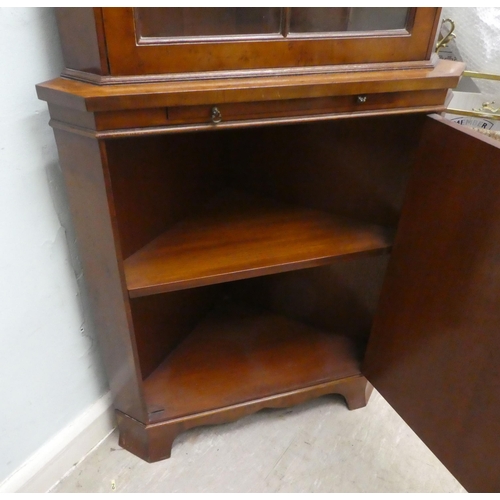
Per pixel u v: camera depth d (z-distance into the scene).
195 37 0.57
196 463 0.92
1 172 0.62
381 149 0.83
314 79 0.62
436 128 0.67
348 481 0.90
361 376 1.00
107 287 0.72
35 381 0.78
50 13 0.61
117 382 0.86
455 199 0.65
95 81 0.55
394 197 0.86
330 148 0.89
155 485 0.88
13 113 0.61
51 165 0.68
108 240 0.65
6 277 0.67
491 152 0.58
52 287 0.75
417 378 0.81
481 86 1.03
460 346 0.70
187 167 0.89
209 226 0.89
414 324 0.79
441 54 1.07
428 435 0.81
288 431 0.99
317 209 0.96
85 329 0.85
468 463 0.72
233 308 1.20
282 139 0.93
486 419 0.67
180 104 0.56
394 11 0.66
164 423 0.88
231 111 0.61
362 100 0.66
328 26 0.63
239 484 0.88
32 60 0.60
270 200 0.99
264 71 0.62
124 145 0.71
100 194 0.61
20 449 0.80
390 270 0.83
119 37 0.53
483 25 0.98
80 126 0.56
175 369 0.99
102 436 0.96
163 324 0.98
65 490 0.87
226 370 1.00
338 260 0.82
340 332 1.11
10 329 0.71
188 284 0.73
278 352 1.05
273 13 0.60
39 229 0.70
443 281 0.71
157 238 0.84
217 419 0.92
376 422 1.02
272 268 0.78
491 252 0.61
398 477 0.91
